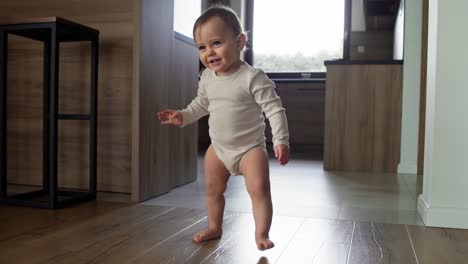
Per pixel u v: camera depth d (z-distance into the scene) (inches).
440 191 64.6
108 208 72.2
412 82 133.6
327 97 139.4
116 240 54.2
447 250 52.6
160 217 66.6
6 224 61.1
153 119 81.0
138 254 49.0
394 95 135.9
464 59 63.4
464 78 63.4
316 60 225.3
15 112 91.7
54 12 87.5
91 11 84.8
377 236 58.5
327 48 223.5
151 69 79.4
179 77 94.2
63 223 62.1
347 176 122.3
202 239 54.0
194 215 68.1
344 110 138.6
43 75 88.0
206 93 54.7
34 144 91.0
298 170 134.9
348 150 138.3
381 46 210.7
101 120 85.4
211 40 50.0
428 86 69.6
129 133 84.0
